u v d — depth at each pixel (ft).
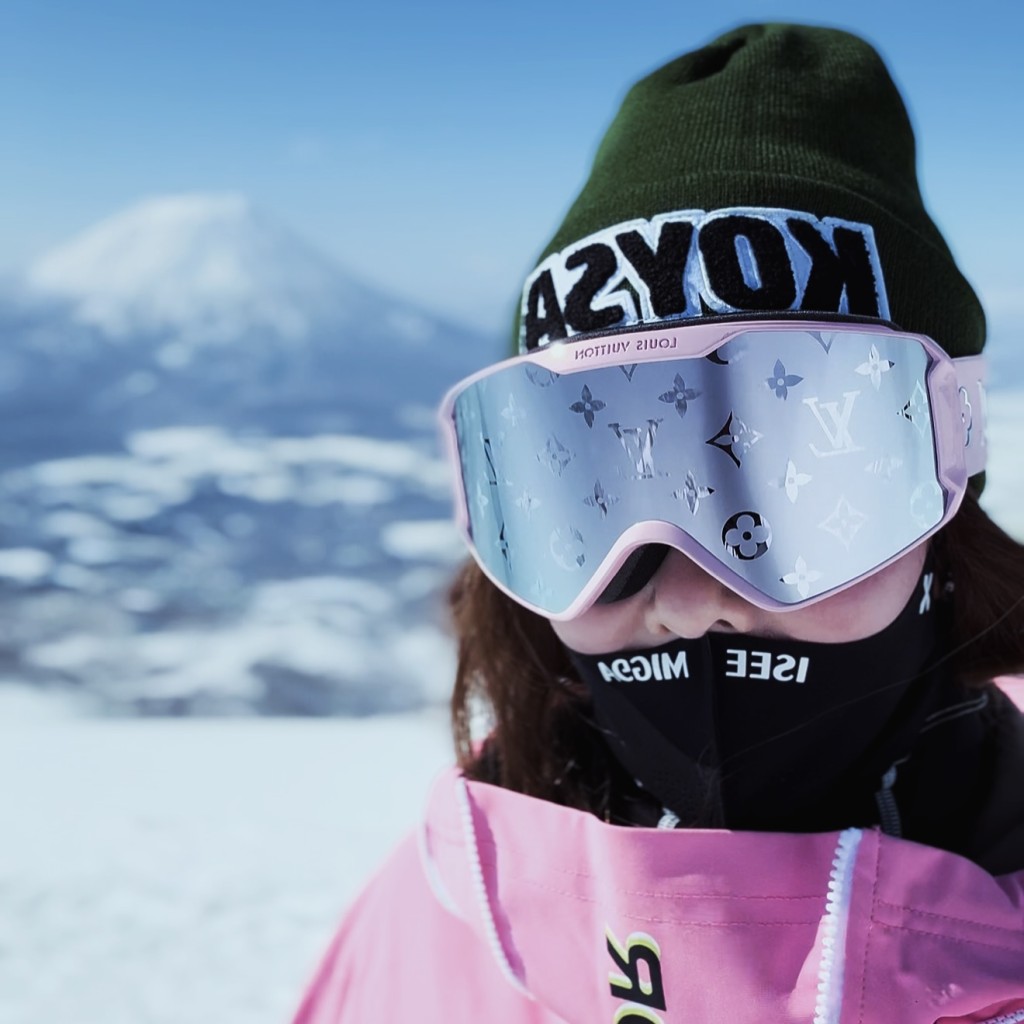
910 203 3.13
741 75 3.06
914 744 2.98
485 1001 3.18
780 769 2.89
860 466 2.67
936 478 2.69
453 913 3.25
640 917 2.68
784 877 2.57
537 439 2.98
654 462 2.79
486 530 3.21
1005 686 3.31
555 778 3.43
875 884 2.50
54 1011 9.17
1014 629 3.00
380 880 3.75
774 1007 2.52
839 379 2.68
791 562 2.66
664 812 3.20
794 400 2.70
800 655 2.75
